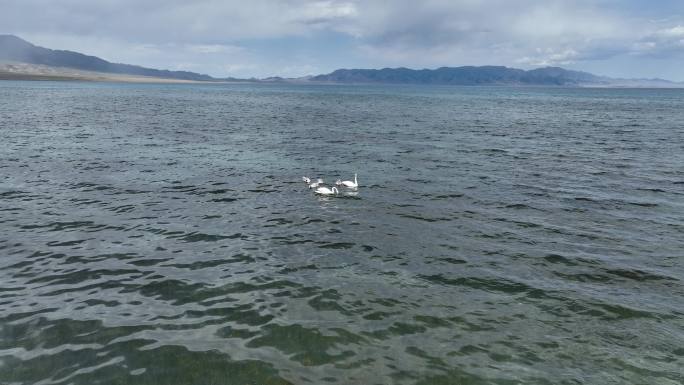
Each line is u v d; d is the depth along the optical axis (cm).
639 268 1612
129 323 1189
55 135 4653
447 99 16400
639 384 996
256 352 1073
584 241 1870
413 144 4559
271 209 2283
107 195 2447
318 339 1133
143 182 2758
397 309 1296
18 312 1223
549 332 1196
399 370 1018
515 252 1752
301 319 1227
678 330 1216
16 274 1459
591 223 2097
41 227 1914
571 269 1600
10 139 4269
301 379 978
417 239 1883
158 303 1300
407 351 1091
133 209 2208
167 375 984
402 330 1185
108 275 1475
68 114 7119
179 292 1370
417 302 1341
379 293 1394
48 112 7362
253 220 2097
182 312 1252
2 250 1652
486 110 10125
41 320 1188
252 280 1465
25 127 5209
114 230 1905
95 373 984
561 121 7275
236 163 3444
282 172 3170
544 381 997
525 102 14462
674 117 8256
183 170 3139
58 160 3341
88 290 1367
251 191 2630
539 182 2900
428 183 2878
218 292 1376
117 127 5538
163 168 3181
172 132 5188
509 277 1528
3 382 944
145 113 7788
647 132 5662
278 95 18200
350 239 1870
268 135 5134
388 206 2367
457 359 1066
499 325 1225
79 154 3606
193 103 11275
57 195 2414
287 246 1777
